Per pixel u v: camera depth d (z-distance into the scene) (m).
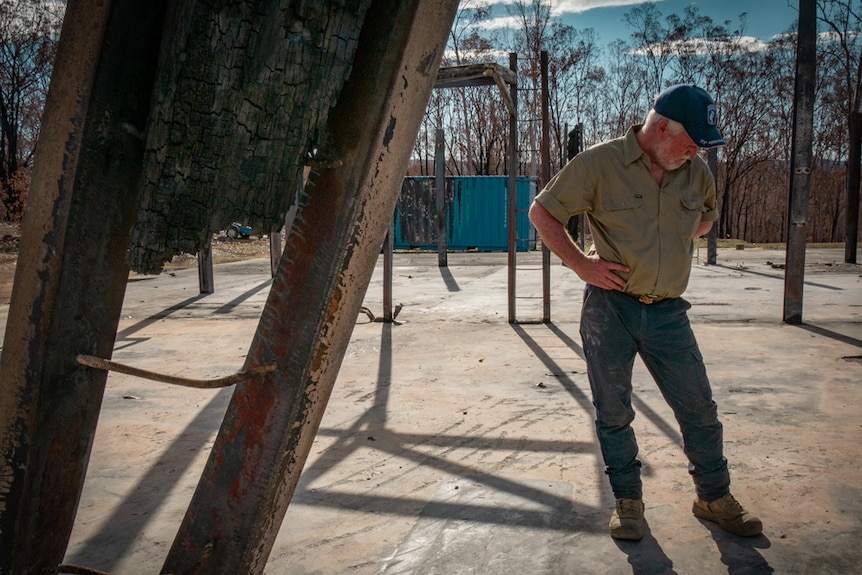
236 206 1.10
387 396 4.66
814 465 3.26
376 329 7.16
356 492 3.11
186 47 1.05
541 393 4.66
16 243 19.05
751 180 46.44
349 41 1.07
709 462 2.66
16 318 1.16
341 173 1.13
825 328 6.62
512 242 7.38
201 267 10.27
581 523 2.76
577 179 2.53
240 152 1.09
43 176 1.11
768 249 19.73
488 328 7.14
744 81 39.81
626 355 2.60
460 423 4.05
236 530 1.26
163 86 1.06
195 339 6.84
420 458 3.51
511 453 3.55
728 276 11.70
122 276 1.22
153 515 2.92
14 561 1.21
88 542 2.69
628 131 2.56
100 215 1.15
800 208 6.78
